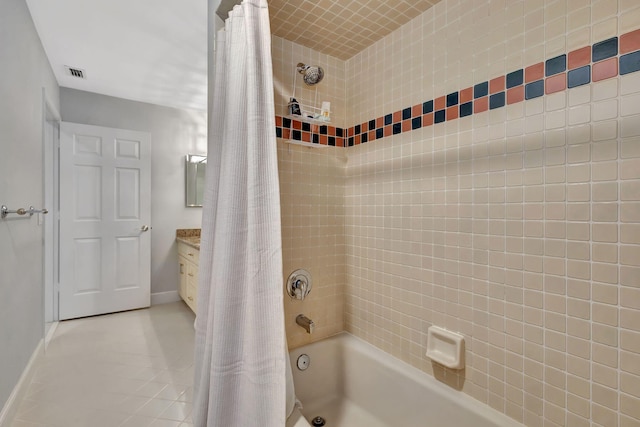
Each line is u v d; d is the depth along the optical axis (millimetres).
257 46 1054
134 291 3264
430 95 1375
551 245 1012
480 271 1198
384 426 1474
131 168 3227
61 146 2910
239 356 1089
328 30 1550
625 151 868
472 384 1228
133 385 1931
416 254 1439
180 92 3186
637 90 847
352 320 1793
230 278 1079
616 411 889
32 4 1874
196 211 3748
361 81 1733
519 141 1084
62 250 2918
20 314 1756
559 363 999
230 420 1074
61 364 2160
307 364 1633
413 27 1454
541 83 1030
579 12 951
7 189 1585
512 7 1102
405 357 1496
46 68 2439
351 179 1796
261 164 1044
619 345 883
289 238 1639
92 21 2047
